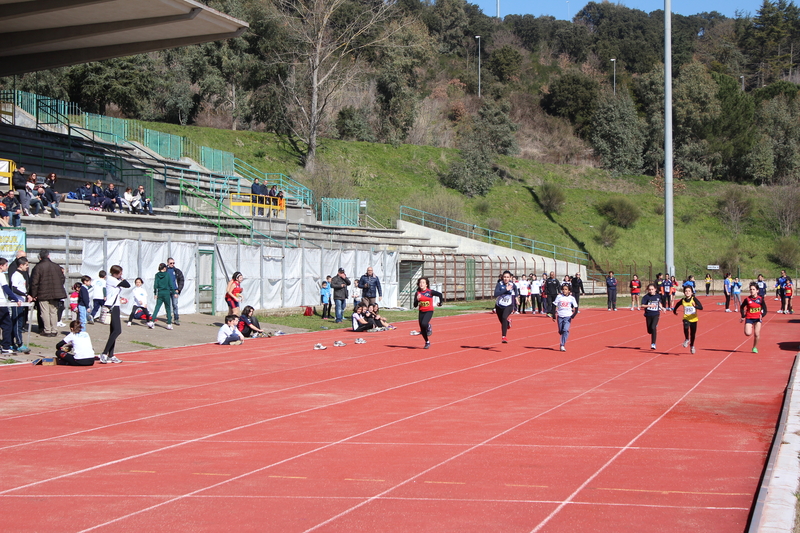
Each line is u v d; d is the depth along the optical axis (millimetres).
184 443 8859
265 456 8180
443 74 101125
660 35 124125
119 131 42531
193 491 6855
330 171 55969
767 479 6645
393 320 30375
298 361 17203
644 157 84875
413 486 6945
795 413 9820
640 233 67500
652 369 15742
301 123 61406
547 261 55594
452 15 114438
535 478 7160
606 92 91938
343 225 46750
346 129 69875
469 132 77000
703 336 24000
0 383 13633
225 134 58125
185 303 26344
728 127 84188
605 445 8539
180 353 18766
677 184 76875
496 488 6844
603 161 82562
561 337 19453
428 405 11375
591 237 64812
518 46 119250
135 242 24500
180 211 33281
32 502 6551
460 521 5906
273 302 30406
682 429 9398
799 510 5789
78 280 22453
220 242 27719
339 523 5898
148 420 10273
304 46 62312
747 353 18797
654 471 7375
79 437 9211
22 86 53062
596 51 118250
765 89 97312
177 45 28359
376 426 9789
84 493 6812
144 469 7660
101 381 13953
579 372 15289
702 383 13562
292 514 6145
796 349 19578
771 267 65938
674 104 83250
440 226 57312
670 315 35062
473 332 25531
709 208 74000
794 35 125688
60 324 20359
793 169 84750
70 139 36281
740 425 9617
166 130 54219
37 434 9383
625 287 58156
